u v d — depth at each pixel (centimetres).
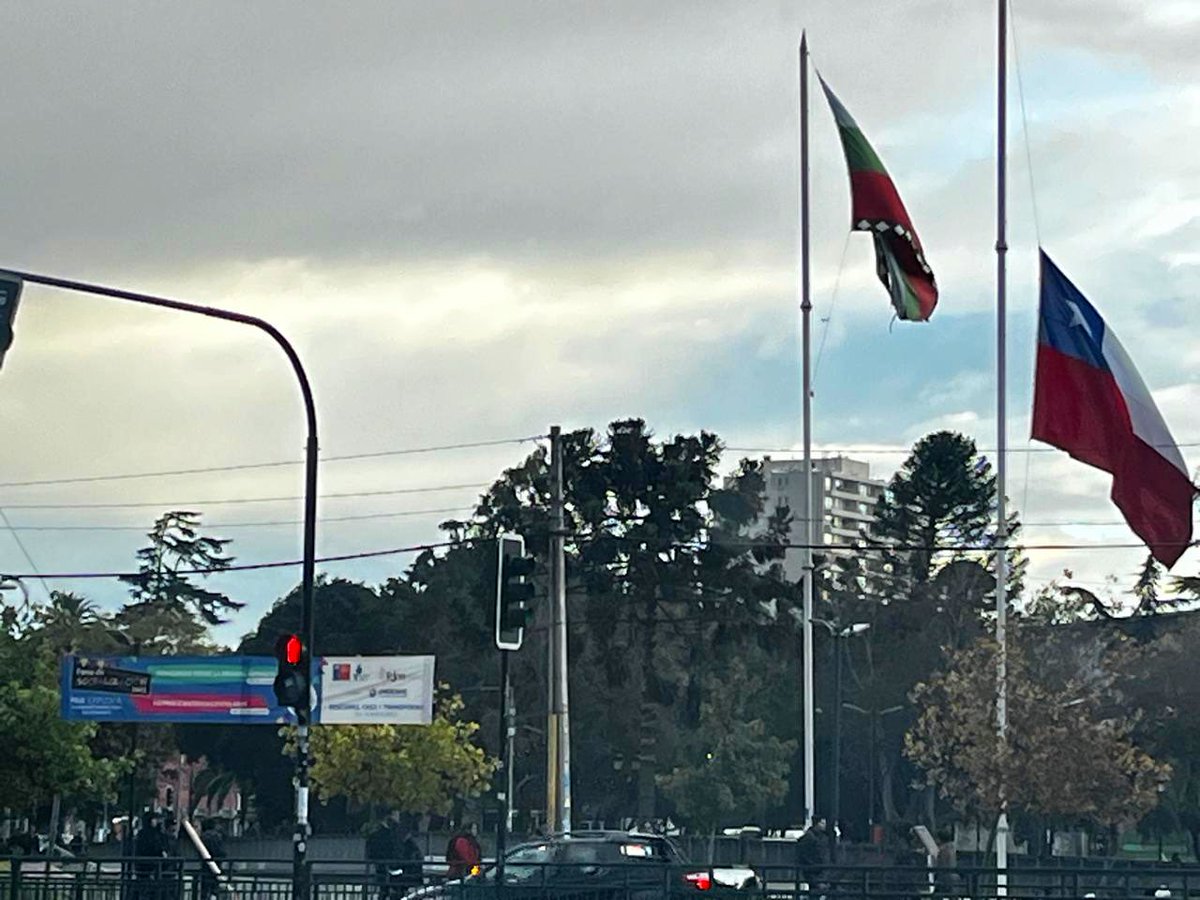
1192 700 6681
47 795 4809
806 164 4366
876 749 8581
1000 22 3822
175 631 8644
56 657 5122
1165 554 3431
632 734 7550
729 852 5544
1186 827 7638
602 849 3111
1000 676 3994
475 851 3142
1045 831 5944
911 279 3781
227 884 2853
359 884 2770
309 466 2720
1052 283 3472
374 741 5697
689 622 7725
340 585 8481
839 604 9175
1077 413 3450
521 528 7475
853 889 2866
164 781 9488
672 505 7550
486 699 7525
